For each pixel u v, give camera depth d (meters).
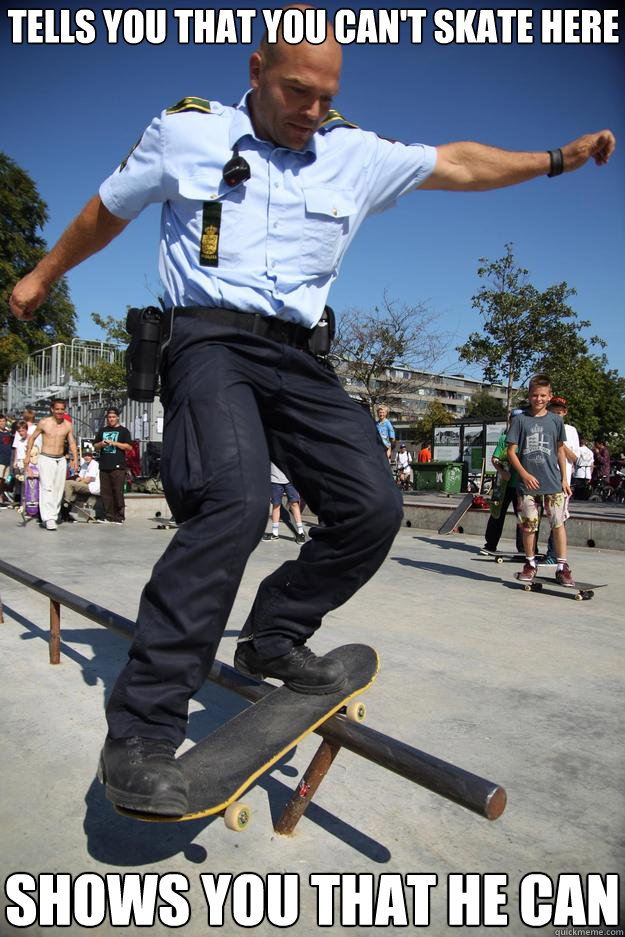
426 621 4.65
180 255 1.79
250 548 1.66
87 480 11.23
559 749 2.61
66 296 31.09
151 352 1.86
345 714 2.00
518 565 7.21
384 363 24.55
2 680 3.28
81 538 8.90
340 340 24.86
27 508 10.84
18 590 5.43
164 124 1.72
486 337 21.19
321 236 1.80
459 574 6.60
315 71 1.62
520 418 5.81
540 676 3.50
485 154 2.00
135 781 1.50
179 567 1.63
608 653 3.95
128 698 1.62
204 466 1.66
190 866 1.82
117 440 10.89
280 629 1.92
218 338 1.74
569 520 9.09
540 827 2.04
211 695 3.09
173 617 1.62
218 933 1.60
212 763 1.63
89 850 1.88
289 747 1.70
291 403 1.82
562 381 21.05
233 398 1.70
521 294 20.73
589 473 18.72
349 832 2.00
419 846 1.93
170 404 1.79
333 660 1.93
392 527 1.81
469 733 2.74
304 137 1.73
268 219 1.75
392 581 6.16
